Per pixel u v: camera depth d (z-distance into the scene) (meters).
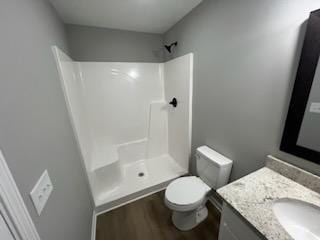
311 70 0.76
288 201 0.78
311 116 0.79
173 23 1.92
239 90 1.21
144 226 1.54
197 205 1.33
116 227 1.54
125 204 1.82
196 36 1.59
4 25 0.54
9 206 0.43
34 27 0.83
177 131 2.27
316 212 0.72
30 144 0.59
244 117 1.20
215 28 1.33
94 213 1.64
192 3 1.47
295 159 0.91
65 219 0.84
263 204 0.75
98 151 2.14
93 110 2.13
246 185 0.88
